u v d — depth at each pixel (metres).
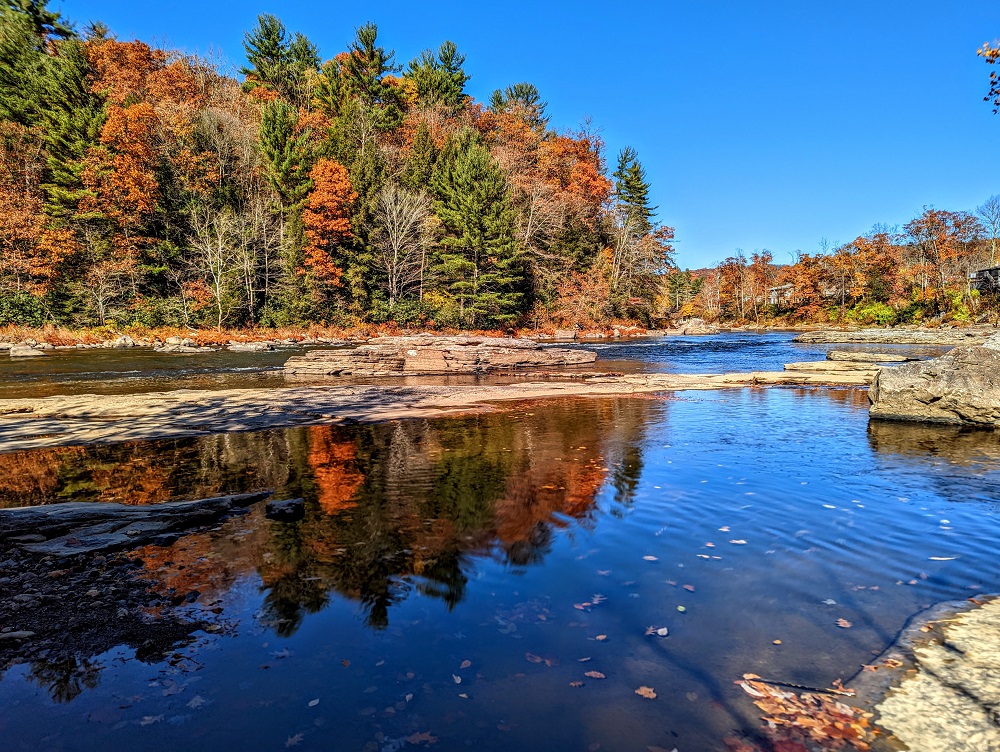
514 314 61.09
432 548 5.86
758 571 5.16
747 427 12.75
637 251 79.00
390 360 28.08
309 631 4.19
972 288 73.06
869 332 54.25
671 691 3.41
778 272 109.38
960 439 11.27
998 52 9.45
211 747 2.95
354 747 2.94
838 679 3.53
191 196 51.81
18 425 13.70
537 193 68.06
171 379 23.58
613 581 4.99
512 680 3.53
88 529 6.41
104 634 4.19
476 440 11.64
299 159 53.00
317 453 10.65
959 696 3.33
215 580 5.16
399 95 79.31
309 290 51.47
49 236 43.47
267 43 77.81
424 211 59.56
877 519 6.58
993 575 5.04
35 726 3.13
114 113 46.59
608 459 9.78
